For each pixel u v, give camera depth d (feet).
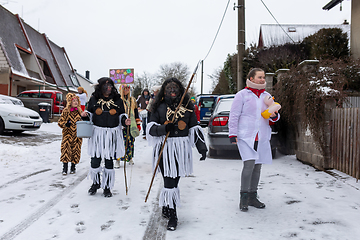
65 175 18.21
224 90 90.27
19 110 34.76
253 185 12.50
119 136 14.33
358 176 15.23
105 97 14.32
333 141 17.79
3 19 80.94
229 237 9.50
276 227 10.23
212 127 23.07
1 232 9.87
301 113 18.97
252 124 11.94
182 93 11.16
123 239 9.43
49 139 34.86
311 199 12.94
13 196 13.84
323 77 19.02
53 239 9.39
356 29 33.99
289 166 20.02
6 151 24.95
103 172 14.01
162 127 10.48
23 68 77.41
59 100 68.80
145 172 19.22
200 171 19.38
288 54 47.14
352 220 10.44
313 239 9.18
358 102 21.68
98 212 11.84
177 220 10.76
